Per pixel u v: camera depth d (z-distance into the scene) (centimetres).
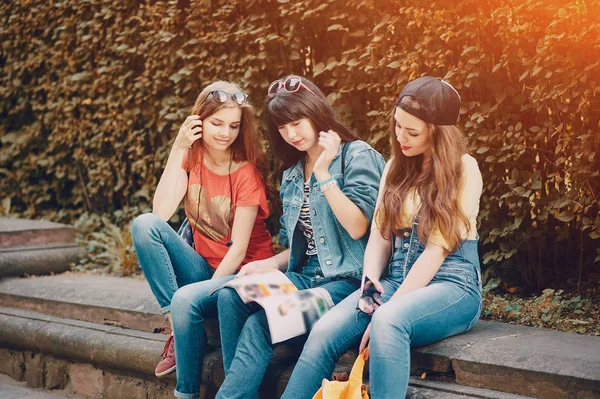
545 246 390
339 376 286
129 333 378
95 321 404
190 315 314
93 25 551
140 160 536
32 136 625
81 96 577
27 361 421
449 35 367
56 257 514
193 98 494
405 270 293
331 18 410
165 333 356
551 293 359
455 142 284
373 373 262
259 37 444
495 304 365
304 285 322
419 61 385
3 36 630
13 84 624
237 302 306
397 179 297
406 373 262
